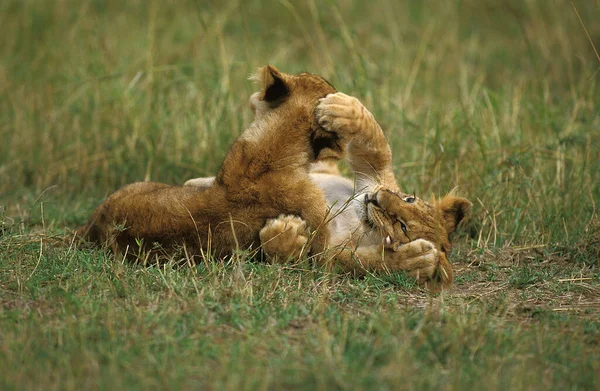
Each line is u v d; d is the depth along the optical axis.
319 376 6.46
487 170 12.53
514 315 8.42
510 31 20.70
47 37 17.78
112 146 13.90
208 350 7.04
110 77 14.59
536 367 7.01
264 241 9.02
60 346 6.98
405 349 6.98
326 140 9.25
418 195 12.30
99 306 7.84
